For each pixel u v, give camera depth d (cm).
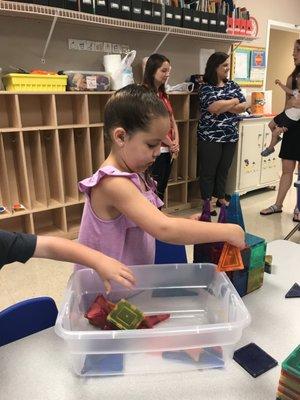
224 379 66
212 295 89
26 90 241
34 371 69
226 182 370
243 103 334
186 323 81
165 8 294
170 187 377
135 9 275
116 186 81
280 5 461
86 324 78
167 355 70
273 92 605
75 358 68
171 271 91
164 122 81
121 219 92
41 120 279
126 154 84
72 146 278
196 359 70
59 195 284
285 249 120
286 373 59
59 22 272
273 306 88
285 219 332
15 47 258
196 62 373
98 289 87
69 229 295
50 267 242
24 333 94
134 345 66
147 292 91
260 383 65
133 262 100
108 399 62
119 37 309
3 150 252
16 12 234
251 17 409
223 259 82
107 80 279
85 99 271
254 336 77
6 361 71
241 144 373
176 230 78
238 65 419
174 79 360
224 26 338
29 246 74
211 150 333
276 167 424
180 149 362
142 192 90
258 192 425
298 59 327
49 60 276
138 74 331
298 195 255
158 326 79
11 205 271
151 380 66
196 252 99
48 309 98
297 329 80
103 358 69
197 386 65
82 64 294
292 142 320
